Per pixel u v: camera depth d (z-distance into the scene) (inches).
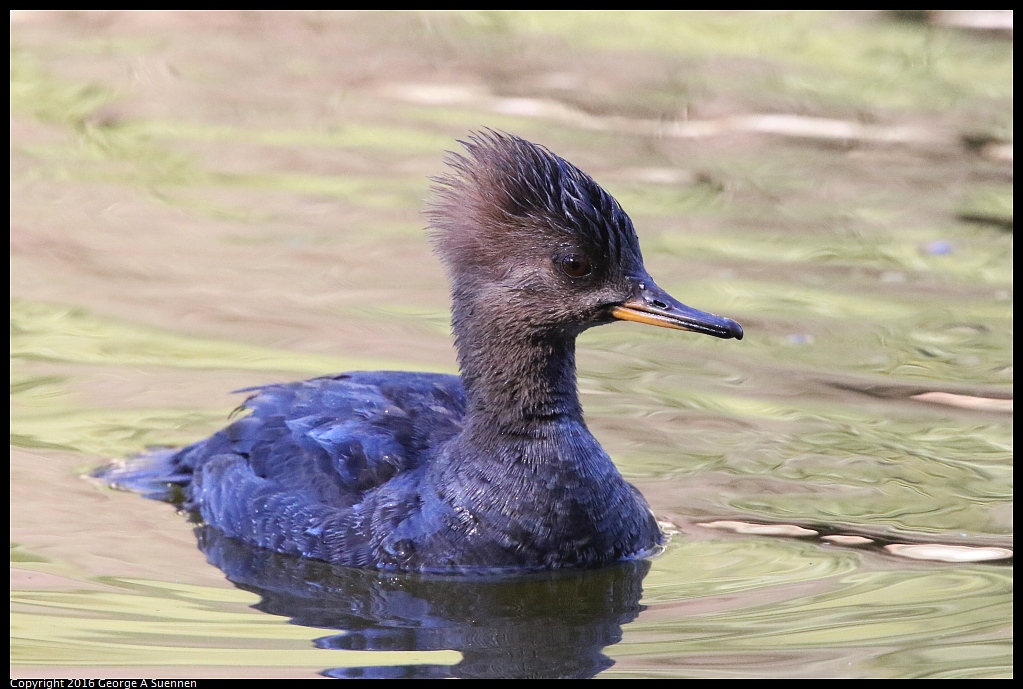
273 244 715.4
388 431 464.4
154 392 560.7
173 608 416.2
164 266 684.7
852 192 790.5
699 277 676.7
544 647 393.7
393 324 624.1
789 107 902.4
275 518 456.8
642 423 542.9
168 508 486.3
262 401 497.4
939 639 394.9
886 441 529.3
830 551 453.4
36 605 414.9
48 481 498.3
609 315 433.7
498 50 1007.0
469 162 452.1
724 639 397.1
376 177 804.6
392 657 388.2
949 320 635.5
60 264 684.7
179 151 841.5
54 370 576.4
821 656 385.4
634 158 833.5
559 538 435.5
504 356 435.8
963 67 955.3
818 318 636.7
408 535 438.9
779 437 532.4
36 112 891.4
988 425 540.1
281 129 875.4
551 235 427.8
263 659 385.7
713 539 462.9
